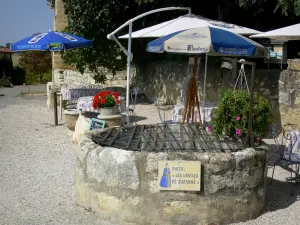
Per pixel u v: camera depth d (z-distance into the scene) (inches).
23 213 192.9
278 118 337.7
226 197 172.2
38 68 1508.4
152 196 169.9
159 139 204.2
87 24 555.8
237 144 194.4
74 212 190.4
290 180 235.8
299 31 299.9
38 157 296.4
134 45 597.3
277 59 417.4
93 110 382.0
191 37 232.2
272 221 178.7
